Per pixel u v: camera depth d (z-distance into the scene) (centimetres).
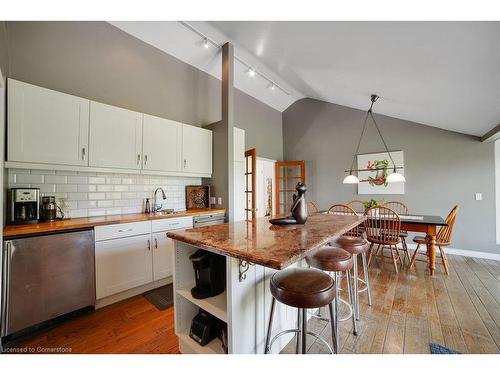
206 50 344
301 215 176
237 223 185
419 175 409
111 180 272
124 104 289
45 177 225
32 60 223
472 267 317
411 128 418
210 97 396
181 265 154
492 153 352
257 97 516
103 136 238
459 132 376
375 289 254
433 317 197
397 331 179
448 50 178
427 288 254
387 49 205
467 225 370
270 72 418
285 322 165
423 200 405
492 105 249
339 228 160
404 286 260
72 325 188
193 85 371
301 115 555
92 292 204
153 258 250
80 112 223
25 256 169
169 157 297
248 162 465
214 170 356
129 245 230
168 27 294
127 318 198
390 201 432
